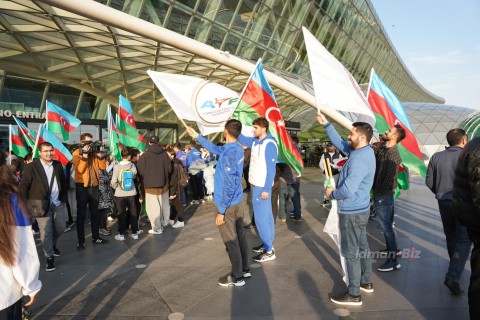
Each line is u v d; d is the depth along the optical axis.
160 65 14.21
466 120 17.19
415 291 4.19
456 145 4.38
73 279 4.77
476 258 2.97
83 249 6.22
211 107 5.92
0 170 2.12
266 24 19.27
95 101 18.12
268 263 5.27
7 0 8.34
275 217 7.62
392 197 4.88
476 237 2.99
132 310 3.85
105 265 5.34
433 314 3.62
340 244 4.04
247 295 4.17
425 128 32.41
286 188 8.08
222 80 17.36
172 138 15.38
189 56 13.09
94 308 3.91
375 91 5.67
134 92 16.50
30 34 10.41
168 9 13.88
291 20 21.09
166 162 7.30
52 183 5.23
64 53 12.09
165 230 7.56
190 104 5.75
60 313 3.79
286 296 4.12
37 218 5.02
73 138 10.60
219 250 6.01
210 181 11.23
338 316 3.62
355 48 33.84
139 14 12.98
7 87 15.09
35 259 2.19
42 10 8.81
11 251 2.01
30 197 4.93
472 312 2.98
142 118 18.17
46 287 4.51
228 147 4.38
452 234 4.36
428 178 4.55
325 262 5.27
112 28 10.22
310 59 4.61
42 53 11.91
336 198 3.86
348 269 3.89
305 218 8.52
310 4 21.84
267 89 5.64
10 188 2.10
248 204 10.31
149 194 7.19
